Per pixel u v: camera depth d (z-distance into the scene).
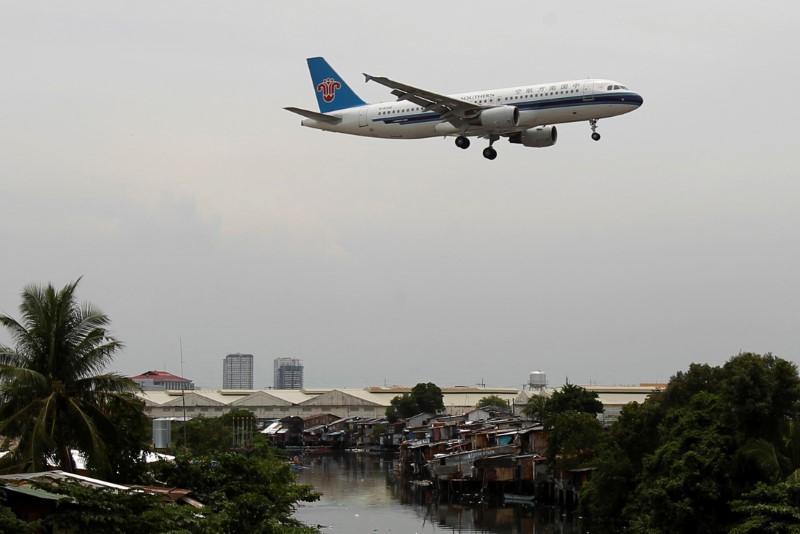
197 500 76.38
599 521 136.62
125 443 82.12
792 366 95.44
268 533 68.69
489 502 184.88
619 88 135.50
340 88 164.00
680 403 141.75
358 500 186.25
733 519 93.69
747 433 95.25
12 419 75.81
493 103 142.00
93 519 57.25
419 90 135.00
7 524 52.81
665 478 98.25
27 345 80.56
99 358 81.06
